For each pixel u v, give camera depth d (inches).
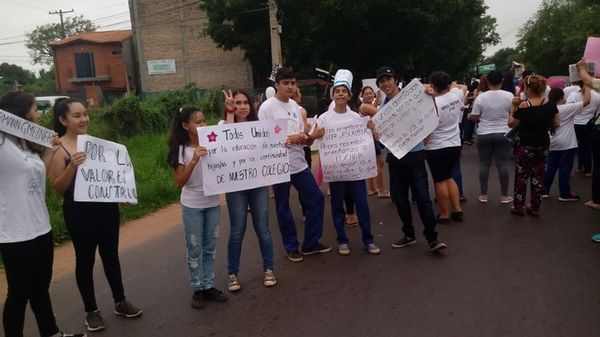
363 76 1015.0
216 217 169.6
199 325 155.7
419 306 155.3
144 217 317.4
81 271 153.5
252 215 181.8
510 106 265.6
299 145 200.1
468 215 255.3
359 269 191.0
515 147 247.8
